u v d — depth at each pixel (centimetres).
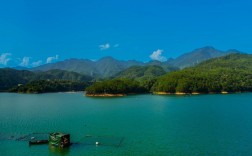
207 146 10562
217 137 11812
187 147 10450
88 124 14800
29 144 10625
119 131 13000
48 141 10912
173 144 10825
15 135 12219
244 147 10394
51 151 9969
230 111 19512
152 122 15238
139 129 13438
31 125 14600
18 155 9594
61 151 9950
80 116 17850
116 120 16025
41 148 10269
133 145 10694
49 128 13788
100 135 12244
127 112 19600
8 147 10419
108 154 9662
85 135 12219
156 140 11406
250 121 15312
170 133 12575
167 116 17388
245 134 12269
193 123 14838
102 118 16875
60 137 10275
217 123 14788
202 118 16450
